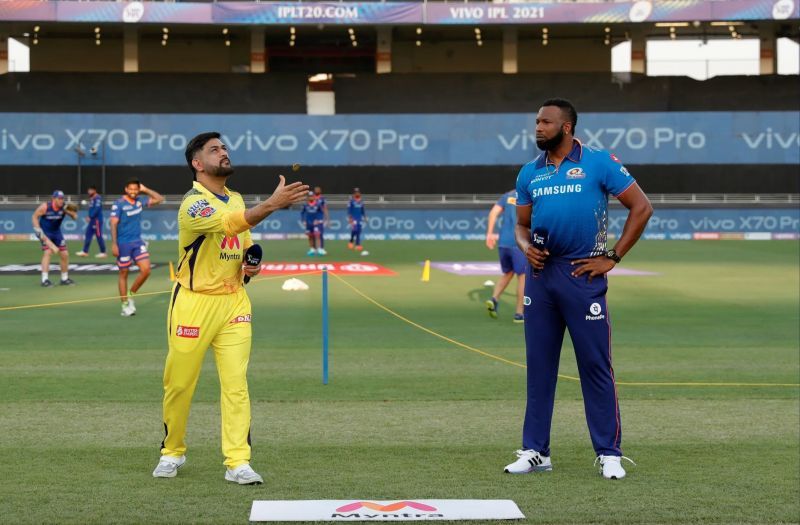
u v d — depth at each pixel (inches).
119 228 600.4
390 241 1659.7
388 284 818.2
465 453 272.4
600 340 249.6
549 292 251.3
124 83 1994.3
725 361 441.4
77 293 719.7
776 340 510.9
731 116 1882.4
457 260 1130.0
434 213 1768.0
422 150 1903.3
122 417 318.0
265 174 1888.5
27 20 1836.9
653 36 2276.1
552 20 1877.5
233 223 229.8
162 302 676.7
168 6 1861.5
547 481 243.8
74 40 2240.4
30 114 1846.7
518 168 1905.8
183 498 225.8
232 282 242.2
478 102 2017.7
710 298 717.3
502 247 581.3
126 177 1860.2
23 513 213.6
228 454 240.7
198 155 238.4
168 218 1748.3
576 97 2014.0
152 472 249.9
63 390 364.2
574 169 247.0
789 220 1753.2
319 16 1867.6
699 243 1526.8
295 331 536.4
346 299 701.9
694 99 2016.5
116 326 556.7
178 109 1990.7
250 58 2231.8
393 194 1908.2
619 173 246.5
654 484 241.0
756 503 224.1
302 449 276.4
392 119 1900.8
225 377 242.5
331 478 244.8
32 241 1593.3
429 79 2030.0
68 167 1856.5
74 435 292.2
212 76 2005.4
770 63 2172.7
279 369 413.1
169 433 245.6
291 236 1754.4
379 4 1878.7
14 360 436.1
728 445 283.7
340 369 414.0
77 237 1705.2
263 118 1884.8
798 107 1994.3
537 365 254.7
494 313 587.5
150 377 392.8
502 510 216.5
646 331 546.0
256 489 234.1
